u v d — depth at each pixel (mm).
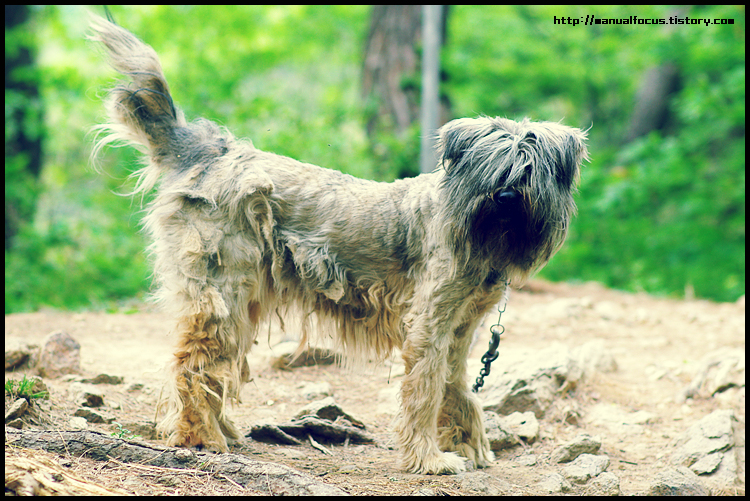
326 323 4984
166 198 4590
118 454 3895
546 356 6559
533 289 10328
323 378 6656
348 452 5031
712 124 17047
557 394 6215
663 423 6051
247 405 5809
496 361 6723
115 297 11953
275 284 4758
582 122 22953
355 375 6750
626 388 6723
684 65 17516
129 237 13711
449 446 4938
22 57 15758
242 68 19625
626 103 22453
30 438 3867
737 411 6070
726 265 15719
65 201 16688
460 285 4523
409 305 4750
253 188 4543
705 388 6527
